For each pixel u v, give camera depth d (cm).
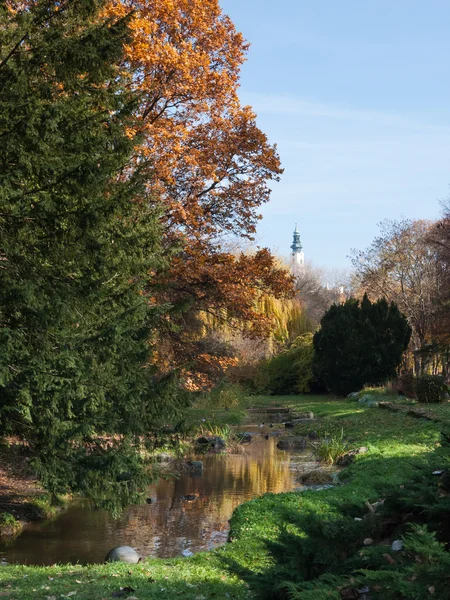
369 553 436
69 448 1176
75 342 1138
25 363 1067
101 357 1178
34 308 1073
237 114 2378
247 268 2302
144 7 2169
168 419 1285
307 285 7106
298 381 4694
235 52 2419
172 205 2081
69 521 1334
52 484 1162
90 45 1111
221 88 2298
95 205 1100
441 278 4553
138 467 1224
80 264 1138
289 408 3678
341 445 2033
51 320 1081
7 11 1152
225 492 1591
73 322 1198
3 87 1062
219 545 1122
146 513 1390
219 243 2697
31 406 1084
